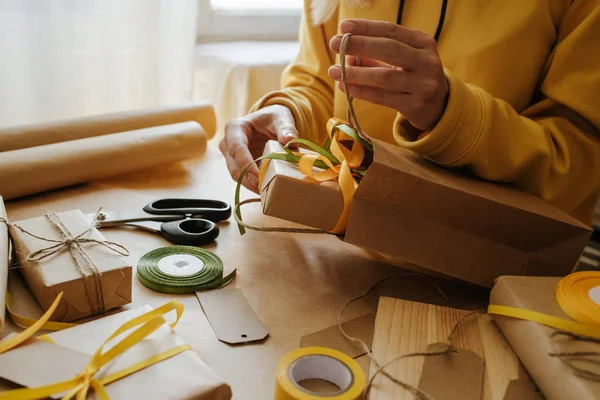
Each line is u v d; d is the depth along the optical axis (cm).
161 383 49
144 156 97
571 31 86
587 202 91
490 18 87
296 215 68
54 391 47
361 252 82
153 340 54
